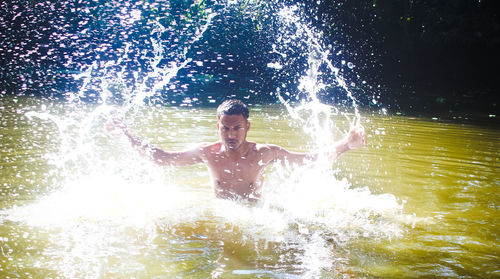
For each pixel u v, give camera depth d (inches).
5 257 70.1
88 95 293.7
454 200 111.3
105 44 332.2
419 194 116.0
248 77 530.9
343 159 157.0
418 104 387.9
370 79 530.3
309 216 96.6
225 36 488.7
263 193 114.0
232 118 104.0
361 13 520.4
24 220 87.0
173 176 127.8
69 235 80.5
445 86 536.4
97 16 312.3
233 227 88.2
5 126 184.1
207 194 111.9
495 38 491.2
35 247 74.5
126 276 64.9
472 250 79.5
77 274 65.1
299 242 81.2
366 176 133.0
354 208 102.6
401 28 543.2
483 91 513.7
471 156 168.1
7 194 101.9
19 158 134.6
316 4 483.8
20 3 301.1
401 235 86.6
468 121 285.1
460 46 514.9
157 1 346.9
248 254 74.7
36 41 314.8
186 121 220.2
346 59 520.1
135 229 85.0
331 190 116.2
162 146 156.6
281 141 177.5
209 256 73.4
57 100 266.7
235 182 111.4
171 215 94.1
